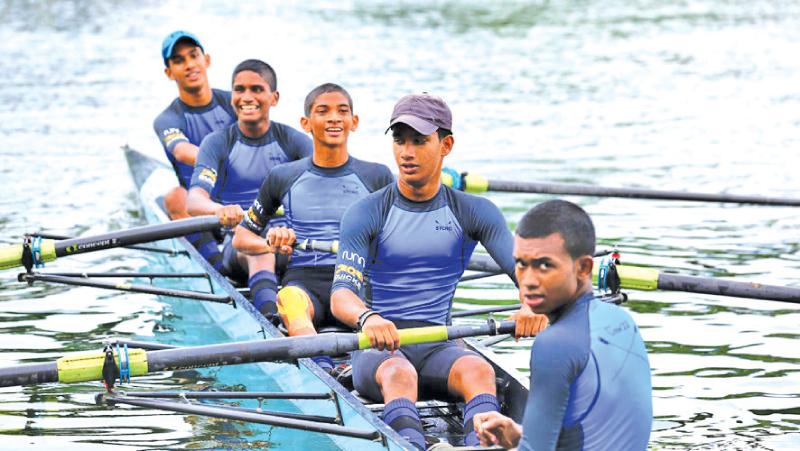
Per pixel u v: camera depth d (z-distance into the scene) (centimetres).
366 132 3347
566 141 3256
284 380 1524
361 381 1310
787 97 3869
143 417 1470
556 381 862
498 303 1936
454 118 3609
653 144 3195
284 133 1962
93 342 1770
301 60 4756
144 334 1820
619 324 904
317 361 1491
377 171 1678
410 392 1238
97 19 6162
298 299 1518
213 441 1377
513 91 4103
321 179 1656
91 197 2688
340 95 1638
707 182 2731
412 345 1309
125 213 2539
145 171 2670
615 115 3641
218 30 5716
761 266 2086
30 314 1930
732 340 1731
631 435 891
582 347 867
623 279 1406
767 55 4794
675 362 1636
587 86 4184
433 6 6744
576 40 5378
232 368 1662
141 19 6162
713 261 2123
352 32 5656
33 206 2586
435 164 1317
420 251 1346
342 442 1306
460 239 1358
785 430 1376
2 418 1466
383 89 4084
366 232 1337
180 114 2241
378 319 1220
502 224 1349
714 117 3566
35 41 5356
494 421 927
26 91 4109
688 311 1891
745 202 2100
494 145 3206
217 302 1797
